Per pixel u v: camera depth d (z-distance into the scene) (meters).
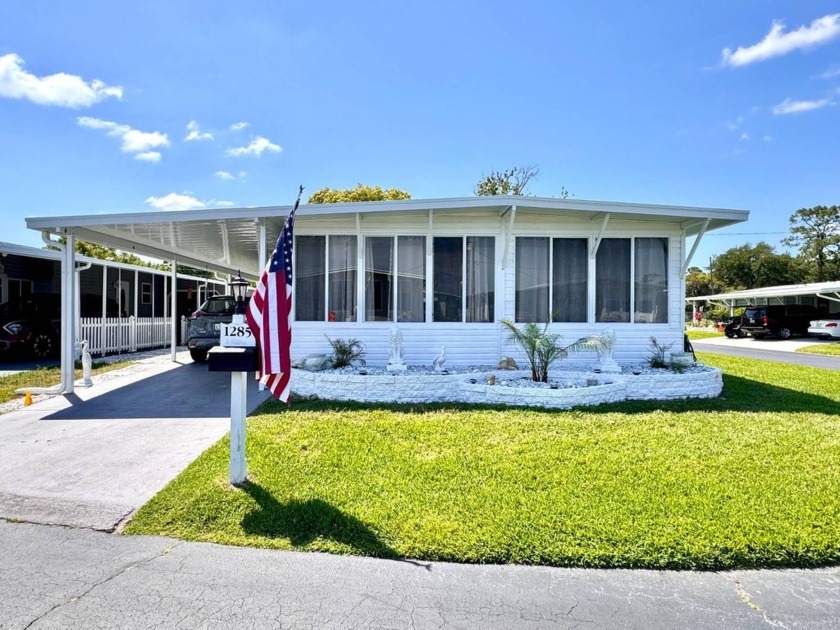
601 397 6.54
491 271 8.38
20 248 12.45
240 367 3.67
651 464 4.16
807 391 7.92
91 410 6.42
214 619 2.21
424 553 2.80
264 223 7.50
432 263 8.31
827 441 4.89
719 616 2.27
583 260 8.41
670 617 2.26
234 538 2.98
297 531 3.05
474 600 2.38
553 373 7.40
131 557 2.77
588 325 8.34
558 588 2.49
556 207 7.53
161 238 9.16
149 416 6.08
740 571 2.67
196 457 4.46
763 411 6.25
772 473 3.97
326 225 8.23
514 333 7.52
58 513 3.32
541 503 3.38
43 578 2.55
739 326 23.53
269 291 3.71
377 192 25.12
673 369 7.83
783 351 16.69
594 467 4.08
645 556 2.74
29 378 9.14
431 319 8.31
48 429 5.47
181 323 16.30
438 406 6.31
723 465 4.15
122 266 14.15
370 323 8.24
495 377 7.31
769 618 2.26
